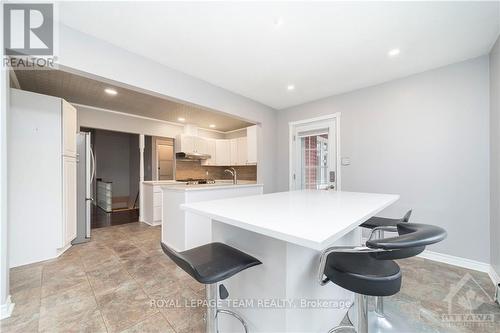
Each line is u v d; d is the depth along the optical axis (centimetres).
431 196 255
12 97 236
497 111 198
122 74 213
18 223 239
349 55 228
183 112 440
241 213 113
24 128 243
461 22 176
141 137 480
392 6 158
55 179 263
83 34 190
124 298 178
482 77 224
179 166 555
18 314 157
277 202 154
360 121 316
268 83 301
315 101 371
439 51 219
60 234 266
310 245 70
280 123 425
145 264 245
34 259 248
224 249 120
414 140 268
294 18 172
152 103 383
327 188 358
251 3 157
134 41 203
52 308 165
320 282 101
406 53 223
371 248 81
